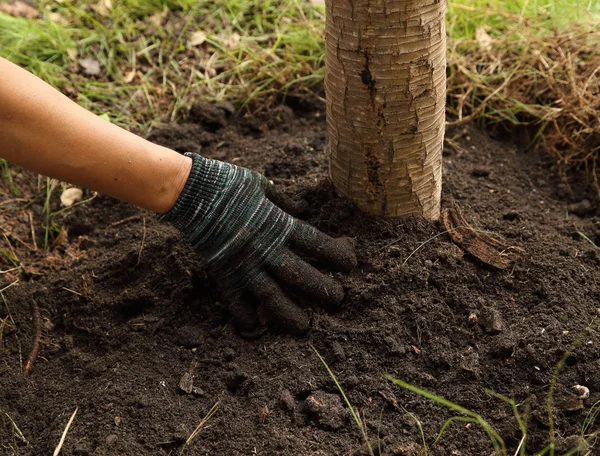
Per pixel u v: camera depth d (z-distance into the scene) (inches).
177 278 52.3
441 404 47.8
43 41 66.7
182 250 52.8
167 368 50.1
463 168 58.7
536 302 50.5
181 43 67.4
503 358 48.6
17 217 58.7
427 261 50.8
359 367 48.8
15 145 45.0
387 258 51.0
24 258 56.9
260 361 49.6
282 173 57.8
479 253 51.4
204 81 64.9
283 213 49.6
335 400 47.8
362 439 46.9
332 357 49.0
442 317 49.8
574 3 65.7
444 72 48.8
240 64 65.9
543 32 64.2
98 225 58.2
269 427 47.2
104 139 45.8
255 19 69.0
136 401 48.5
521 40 63.3
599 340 48.6
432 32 46.9
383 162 49.8
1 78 44.1
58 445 47.6
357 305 50.1
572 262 51.7
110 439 47.4
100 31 68.0
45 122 44.8
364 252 51.2
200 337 50.9
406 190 50.8
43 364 51.6
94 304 52.7
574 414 47.1
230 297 50.0
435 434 47.1
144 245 53.8
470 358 48.6
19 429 49.1
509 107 62.0
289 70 64.5
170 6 70.4
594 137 59.6
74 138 45.3
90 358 51.2
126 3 70.1
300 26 67.3
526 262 51.3
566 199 58.5
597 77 60.7
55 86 64.5
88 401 49.0
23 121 44.6
